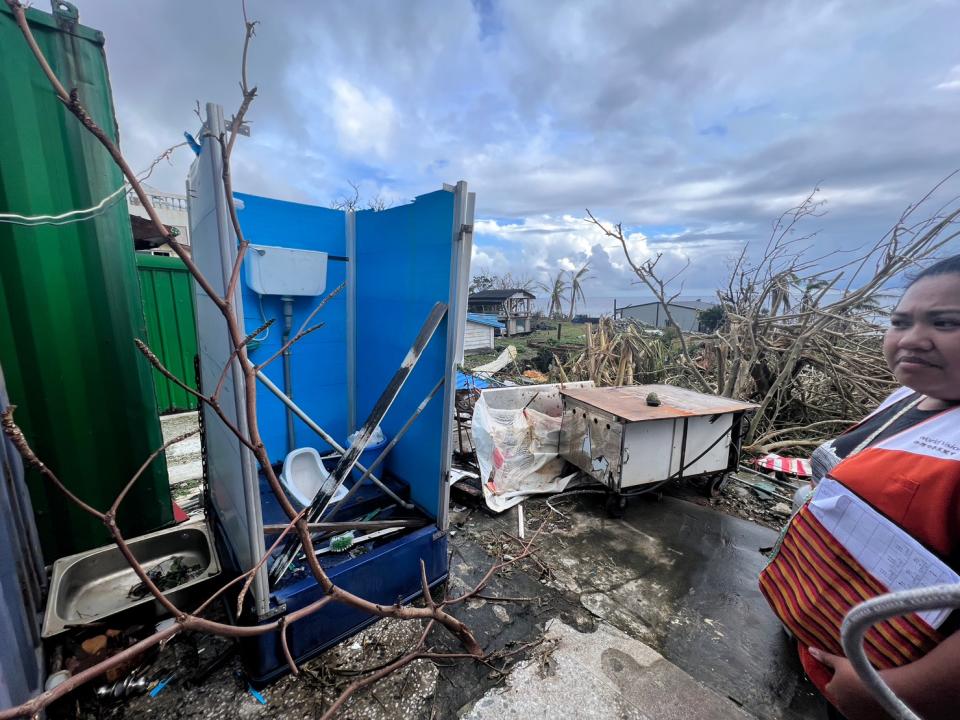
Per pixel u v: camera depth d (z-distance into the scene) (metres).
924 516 0.83
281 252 2.28
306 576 1.69
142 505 2.19
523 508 2.98
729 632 1.88
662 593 2.13
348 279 2.70
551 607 2.01
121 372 2.07
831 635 1.01
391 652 1.70
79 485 2.03
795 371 4.42
